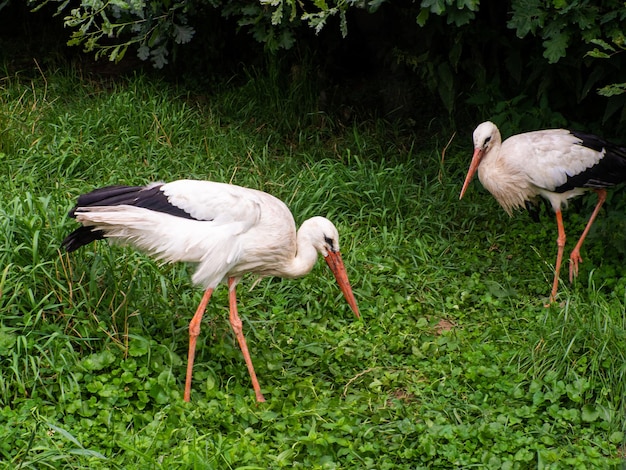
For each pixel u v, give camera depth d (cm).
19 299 431
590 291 468
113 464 389
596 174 494
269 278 480
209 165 543
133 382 414
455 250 512
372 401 429
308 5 576
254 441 403
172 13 565
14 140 533
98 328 427
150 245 419
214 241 416
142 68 617
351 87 622
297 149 579
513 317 475
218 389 429
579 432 417
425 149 584
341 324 468
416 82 605
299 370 442
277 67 605
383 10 585
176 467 386
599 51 495
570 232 526
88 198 418
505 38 557
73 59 628
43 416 400
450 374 443
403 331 464
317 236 436
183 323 447
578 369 434
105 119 560
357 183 532
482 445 407
